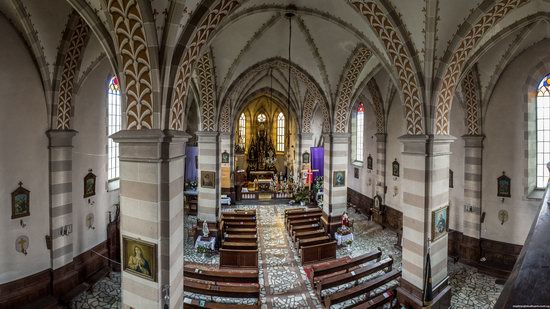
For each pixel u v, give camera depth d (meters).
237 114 28.80
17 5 9.41
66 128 11.67
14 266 10.53
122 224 7.27
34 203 10.97
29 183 10.81
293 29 14.43
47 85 10.97
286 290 12.43
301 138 29.25
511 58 13.76
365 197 23.91
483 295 12.38
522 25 10.61
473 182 15.09
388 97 20.22
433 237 10.34
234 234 17.11
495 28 10.71
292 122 35.16
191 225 20.64
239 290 11.05
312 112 29.06
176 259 7.38
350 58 15.45
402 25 9.45
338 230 17.33
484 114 14.77
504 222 14.49
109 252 14.66
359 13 9.99
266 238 18.50
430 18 8.99
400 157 19.42
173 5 6.34
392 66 10.54
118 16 6.35
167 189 6.88
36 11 9.77
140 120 6.84
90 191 13.33
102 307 11.18
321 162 29.02
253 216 20.61
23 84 10.52
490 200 14.87
